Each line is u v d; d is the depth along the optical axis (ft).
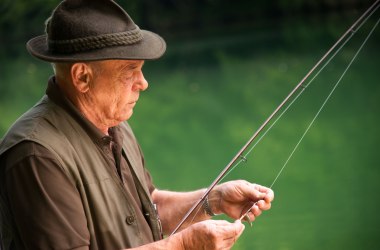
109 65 14.06
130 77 14.35
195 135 73.72
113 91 14.25
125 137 16.12
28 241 13.47
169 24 201.67
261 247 33.12
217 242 13.66
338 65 104.58
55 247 13.32
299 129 66.80
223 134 72.49
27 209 13.44
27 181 13.48
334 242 33.14
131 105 14.66
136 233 14.82
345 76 94.43
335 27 162.81
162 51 14.29
